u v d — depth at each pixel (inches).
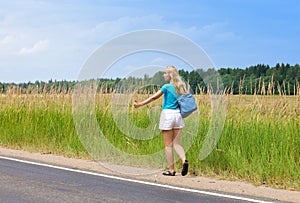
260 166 435.8
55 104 761.0
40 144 642.8
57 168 475.5
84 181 410.6
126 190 377.4
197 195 363.9
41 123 695.1
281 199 353.4
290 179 421.1
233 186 400.8
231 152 470.0
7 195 352.2
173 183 414.3
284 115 538.0
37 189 374.3
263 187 400.8
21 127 699.4
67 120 672.4
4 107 780.0
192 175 461.4
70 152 589.0
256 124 513.7
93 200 341.1
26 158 543.2
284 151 458.3
